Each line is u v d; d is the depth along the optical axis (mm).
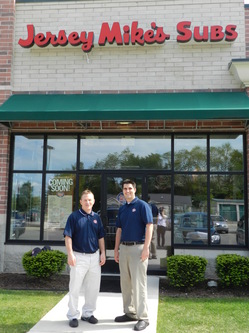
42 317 5352
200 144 8742
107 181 8891
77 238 5133
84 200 5223
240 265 7098
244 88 8414
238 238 8383
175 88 8617
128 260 5059
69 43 8820
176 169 8742
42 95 8820
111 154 8953
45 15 9086
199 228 8492
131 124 8734
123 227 5172
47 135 9078
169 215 8609
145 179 8773
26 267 7492
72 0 9047
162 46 8727
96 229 5242
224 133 8664
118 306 5914
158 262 8469
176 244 8477
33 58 9008
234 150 8633
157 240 8555
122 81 8750
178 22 8750
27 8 9148
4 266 8562
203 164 8664
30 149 9086
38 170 9000
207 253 8250
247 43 8602
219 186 8594
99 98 8461
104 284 7551
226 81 8547
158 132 8805
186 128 8641
